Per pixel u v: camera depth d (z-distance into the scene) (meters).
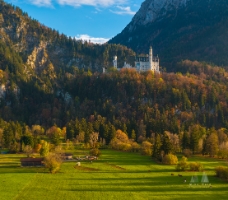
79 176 116.69
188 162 142.25
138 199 90.06
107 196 92.38
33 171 124.06
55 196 91.81
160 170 130.12
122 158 159.62
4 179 109.69
